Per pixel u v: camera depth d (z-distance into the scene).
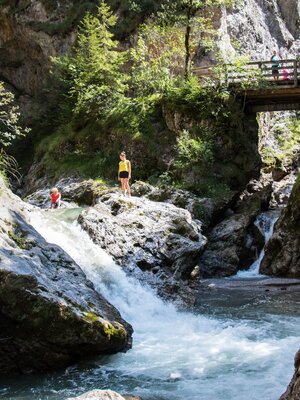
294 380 4.47
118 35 26.45
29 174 24.89
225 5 25.39
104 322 7.81
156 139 20.42
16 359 7.46
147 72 22.19
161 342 8.61
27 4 28.92
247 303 11.38
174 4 24.34
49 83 27.31
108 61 23.59
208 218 16.81
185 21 22.16
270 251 15.62
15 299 7.30
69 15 27.77
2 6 29.39
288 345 8.05
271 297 11.96
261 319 9.85
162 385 6.70
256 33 28.67
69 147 23.23
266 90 19.70
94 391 4.88
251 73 20.05
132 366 7.48
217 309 10.88
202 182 18.44
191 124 19.81
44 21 28.55
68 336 7.48
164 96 20.72
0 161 14.82
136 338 8.88
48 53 28.64
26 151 27.58
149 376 7.04
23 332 7.39
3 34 30.03
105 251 12.03
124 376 7.09
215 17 25.42
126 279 11.38
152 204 14.56
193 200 17.09
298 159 23.73
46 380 7.12
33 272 7.83
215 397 6.21
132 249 12.45
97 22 24.30
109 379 7.02
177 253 12.84
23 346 7.44
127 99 22.50
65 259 9.14
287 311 10.50
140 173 20.06
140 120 20.95
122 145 20.91
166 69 21.78
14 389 6.78
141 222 13.26
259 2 30.50
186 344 8.43
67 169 22.14
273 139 25.12
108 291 10.66
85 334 7.55
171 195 17.41
